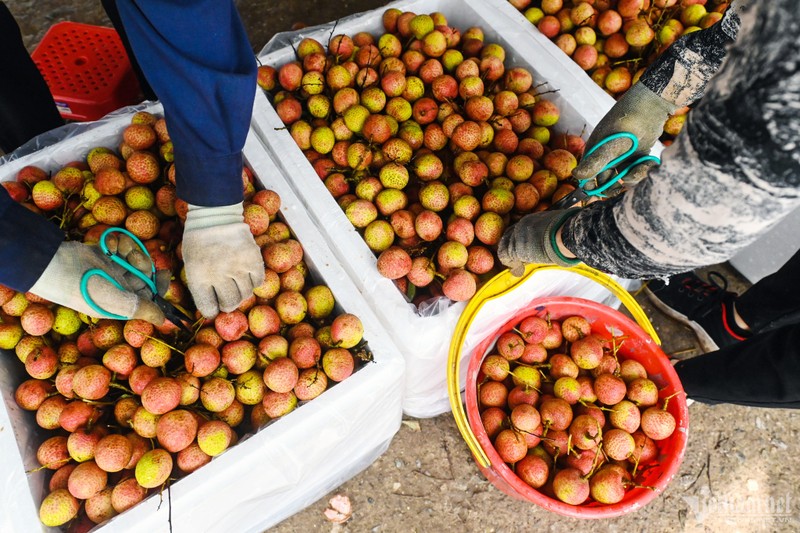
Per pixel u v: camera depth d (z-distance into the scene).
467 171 1.86
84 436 1.45
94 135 1.87
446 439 2.31
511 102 2.02
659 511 2.24
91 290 1.29
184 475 1.49
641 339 1.92
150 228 1.72
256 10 3.43
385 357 1.55
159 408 1.42
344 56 2.11
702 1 2.40
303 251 1.75
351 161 1.90
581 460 1.78
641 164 1.50
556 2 2.34
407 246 1.85
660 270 1.03
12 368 1.62
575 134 2.10
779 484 2.32
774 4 0.70
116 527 1.32
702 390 1.98
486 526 2.18
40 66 2.66
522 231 1.49
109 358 1.52
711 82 0.83
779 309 2.00
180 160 1.29
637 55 2.32
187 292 1.70
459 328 1.65
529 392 1.89
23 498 1.36
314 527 2.14
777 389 1.73
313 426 1.47
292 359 1.57
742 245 0.88
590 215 1.12
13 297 1.58
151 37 1.06
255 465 1.43
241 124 1.24
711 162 0.80
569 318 1.98
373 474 2.24
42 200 1.69
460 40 2.26
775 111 0.72
